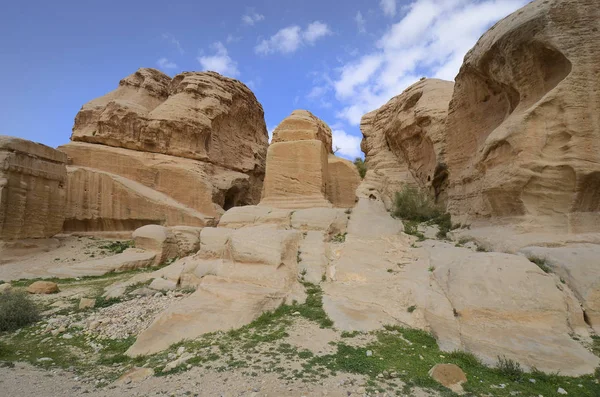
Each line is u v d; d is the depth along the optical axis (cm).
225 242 1203
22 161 1942
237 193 3347
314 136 1950
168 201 2556
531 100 1017
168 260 1881
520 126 959
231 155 3484
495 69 1125
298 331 726
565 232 893
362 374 544
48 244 2048
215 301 842
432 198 1839
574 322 656
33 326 912
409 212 1623
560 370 552
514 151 977
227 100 3431
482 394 491
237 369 568
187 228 2030
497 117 1288
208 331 746
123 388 529
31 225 1981
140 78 3775
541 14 927
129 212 2466
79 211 2384
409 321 747
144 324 872
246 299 834
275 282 931
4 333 870
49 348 760
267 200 1836
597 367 548
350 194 2214
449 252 1052
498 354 602
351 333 710
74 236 2317
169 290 1175
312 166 1836
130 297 1148
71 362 678
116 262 1706
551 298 672
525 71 1016
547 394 491
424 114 1859
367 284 944
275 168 1877
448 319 709
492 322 665
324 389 497
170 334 740
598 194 888
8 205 1853
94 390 529
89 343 789
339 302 855
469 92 1401
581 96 897
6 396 510
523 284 703
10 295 1018
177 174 2716
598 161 860
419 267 980
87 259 1944
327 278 1022
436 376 528
